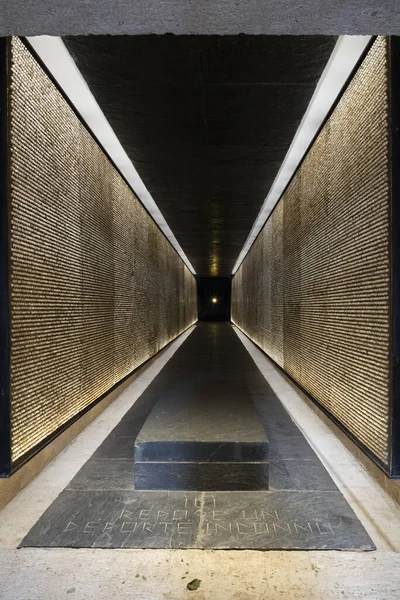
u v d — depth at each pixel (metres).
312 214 5.50
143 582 2.22
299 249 6.38
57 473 3.57
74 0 1.77
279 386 6.98
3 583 2.21
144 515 2.86
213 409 4.19
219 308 31.22
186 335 17.20
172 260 14.18
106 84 4.01
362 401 3.61
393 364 2.96
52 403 3.89
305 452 3.98
